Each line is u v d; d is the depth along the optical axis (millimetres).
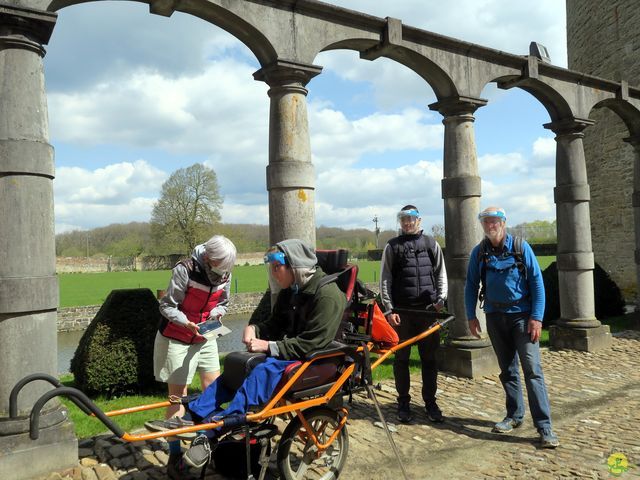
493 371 6641
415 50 6121
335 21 5480
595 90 8156
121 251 56312
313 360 3209
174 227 43688
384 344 4051
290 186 5129
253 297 25203
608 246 14180
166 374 3818
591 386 6199
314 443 3402
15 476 3564
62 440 3740
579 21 14867
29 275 3707
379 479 3754
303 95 5270
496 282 4555
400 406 4961
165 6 4625
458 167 6703
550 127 8133
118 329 5992
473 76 6688
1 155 3648
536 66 7227
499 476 3777
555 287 10609
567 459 4035
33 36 3822
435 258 4992
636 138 9172
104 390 5930
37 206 3762
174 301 3768
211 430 3088
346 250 3818
